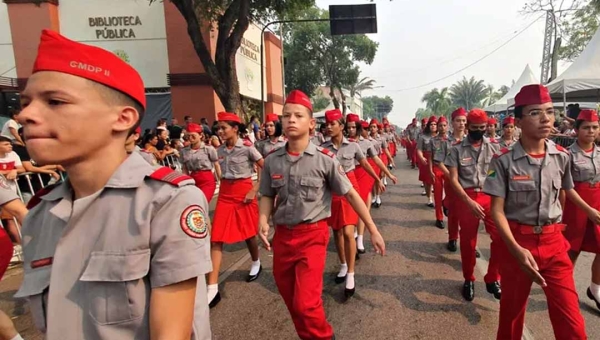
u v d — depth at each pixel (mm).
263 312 3266
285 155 2500
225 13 11547
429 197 7457
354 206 2416
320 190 2441
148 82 15422
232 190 3779
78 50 891
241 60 17719
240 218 3768
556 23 20188
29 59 14523
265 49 21141
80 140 899
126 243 905
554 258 2154
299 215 2385
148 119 15469
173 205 952
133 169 979
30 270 1013
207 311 1133
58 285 926
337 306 3340
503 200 2250
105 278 885
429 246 4945
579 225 3092
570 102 14156
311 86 32188
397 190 9383
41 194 1113
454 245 4738
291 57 30141
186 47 14828
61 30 14914
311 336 2219
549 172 2178
